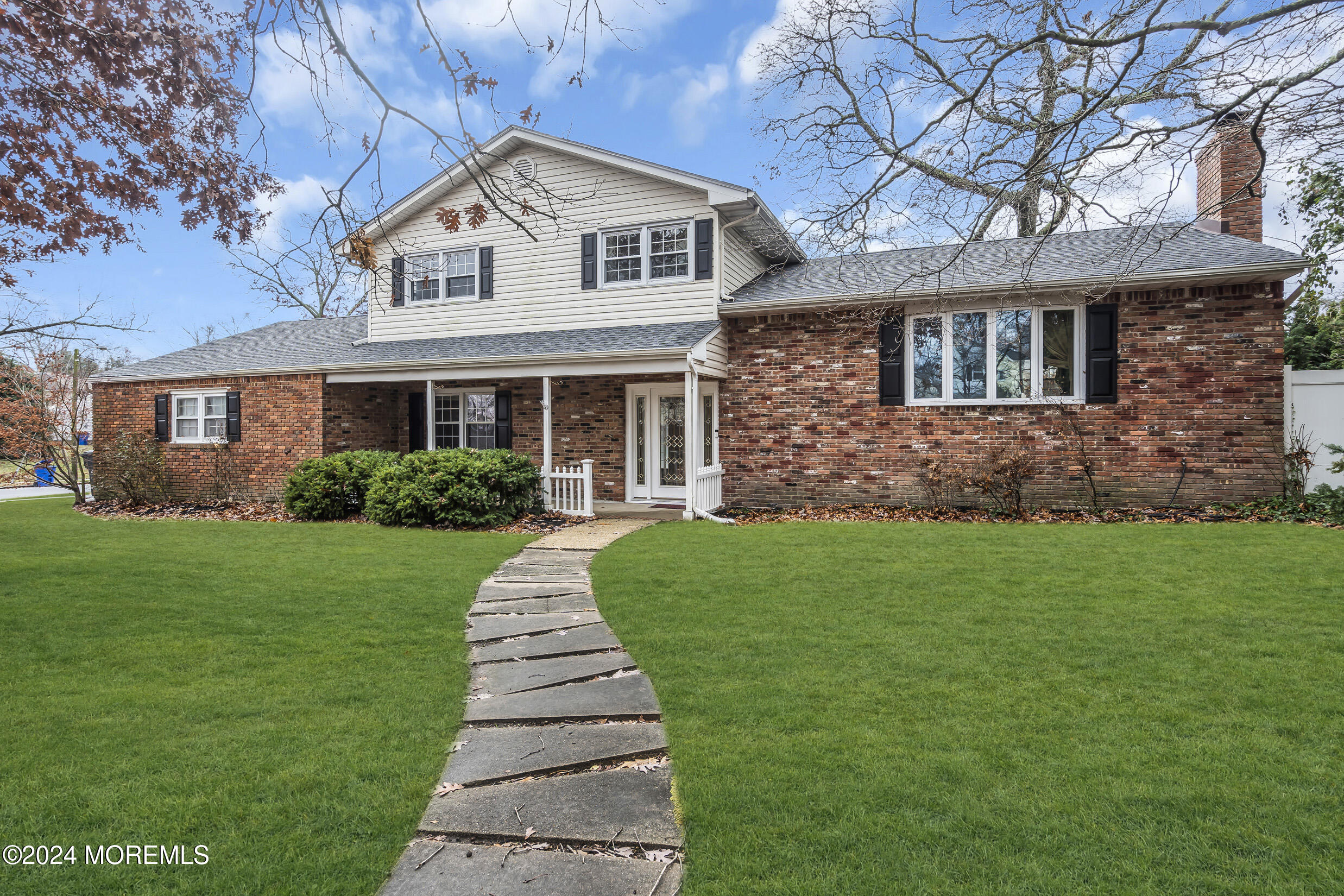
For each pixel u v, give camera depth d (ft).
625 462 43.45
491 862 8.14
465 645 16.52
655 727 11.86
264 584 22.49
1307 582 19.25
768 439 39.47
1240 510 30.83
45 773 10.13
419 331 47.98
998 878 7.61
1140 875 7.60
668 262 41.60
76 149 20.25
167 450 49.78
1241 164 37.09
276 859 8.16
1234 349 31.91
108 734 11.47
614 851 8.32
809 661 14.43
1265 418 31.65
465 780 10.11
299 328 58.49
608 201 42.60
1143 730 11.00
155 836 8.60
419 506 35.68
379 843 8.50
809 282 41.96
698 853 8.15
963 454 35.86
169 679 14.06
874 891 7.43
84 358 57.98
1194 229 38.83
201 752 10.80
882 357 37.11
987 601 18.52
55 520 40.91
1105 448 33.68
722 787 9.52
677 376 42.52
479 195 45.83
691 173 39.73
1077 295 33.86
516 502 37.11
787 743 10.80
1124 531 27.68
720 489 40.24
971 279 34.91
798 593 19.89
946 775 9.73
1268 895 7.24
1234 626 15.89
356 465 40.19
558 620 18.35
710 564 24.02
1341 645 14.55
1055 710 11.79
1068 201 21.45
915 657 14.51
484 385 47.67
